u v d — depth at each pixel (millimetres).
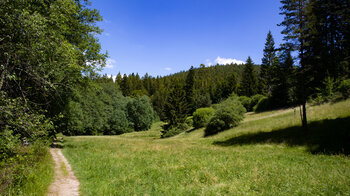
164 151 15133
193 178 7098
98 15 15633
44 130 7246
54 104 15539
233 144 19016
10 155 7258
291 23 17188
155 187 6277
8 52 5809
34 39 6348
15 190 5328
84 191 6176
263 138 18672
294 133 17297
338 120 16391
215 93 82688
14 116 6227
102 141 25938
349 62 16703
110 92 65562
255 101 46375
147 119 67188
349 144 11891
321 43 16516
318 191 5266
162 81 144125
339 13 14680
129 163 10250
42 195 5461
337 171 7105
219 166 8867
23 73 7121
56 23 8047
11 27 5758
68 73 12188
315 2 16234
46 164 9055
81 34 14758
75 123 23203
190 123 47250
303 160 9938
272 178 6512
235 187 5828
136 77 144500
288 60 17516
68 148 17906
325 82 25469
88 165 9828
